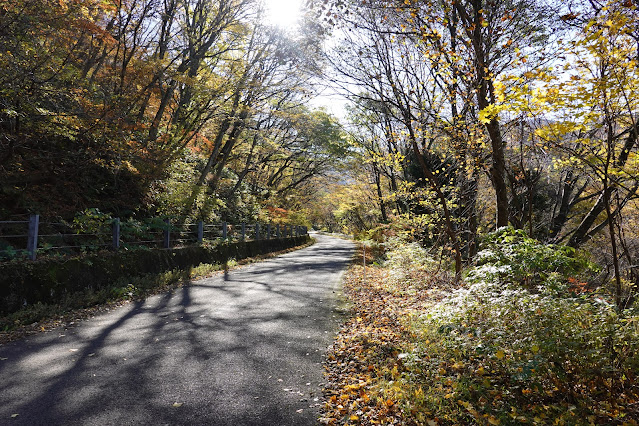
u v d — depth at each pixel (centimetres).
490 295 483
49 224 1014
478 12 687
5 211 983
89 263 928
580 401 354
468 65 715
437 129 885
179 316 761
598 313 420
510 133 753
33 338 618
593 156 557
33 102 948
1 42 873
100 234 1080
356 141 1736
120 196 1387
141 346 576
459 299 486
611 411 343
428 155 1093
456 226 1119
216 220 2055
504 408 363
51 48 1056
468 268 842
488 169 804
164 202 1595
